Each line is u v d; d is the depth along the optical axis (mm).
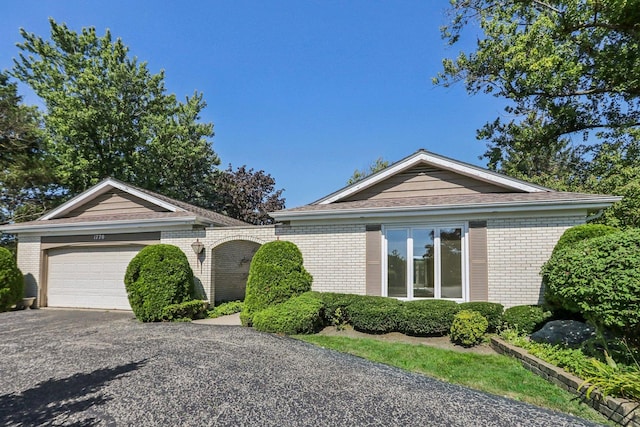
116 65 23531
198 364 5961
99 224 12875
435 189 11008
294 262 10344
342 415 4164
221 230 12109
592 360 5125
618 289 4734
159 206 13797
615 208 14570
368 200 11367
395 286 10070
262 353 6672
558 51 14203
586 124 17391
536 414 4309
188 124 28750
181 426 3900
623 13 12375
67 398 4652
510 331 7738
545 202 8695
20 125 17000
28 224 14133
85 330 9016
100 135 23156
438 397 4750
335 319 9234
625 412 3977
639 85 14273
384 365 6176
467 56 17281
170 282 10547
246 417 4098
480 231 9422
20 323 10242
